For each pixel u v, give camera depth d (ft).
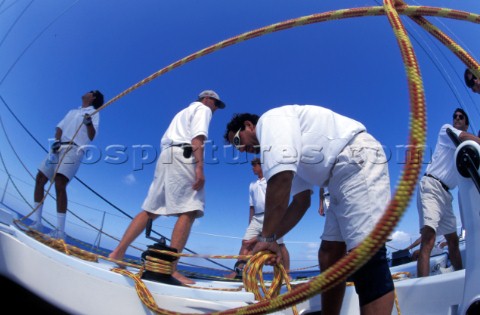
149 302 3.91
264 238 4.66
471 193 4.31
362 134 4.87
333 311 5.04
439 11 4.34
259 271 4.66
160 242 5.04
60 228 8.93
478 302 4.16
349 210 4.54
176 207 7.98
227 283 7.51
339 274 2.62
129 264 6.09
